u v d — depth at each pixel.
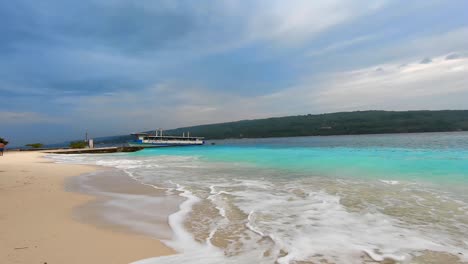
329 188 10.03
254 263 4.14
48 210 7.32
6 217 6.58
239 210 7.28
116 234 5.54
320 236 5.28
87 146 62.00
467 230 5.52
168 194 9.66
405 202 7.82
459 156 19.89
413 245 4.80
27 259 4.21
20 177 14.09
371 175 12.86
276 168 16.77
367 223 6.05
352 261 4.19
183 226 6.05
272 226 5.91
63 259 4.25
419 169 14.18
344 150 30.28
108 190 10.62
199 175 14.55
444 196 8.43
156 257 4.40
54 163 24.16
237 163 20.62
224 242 5.07
